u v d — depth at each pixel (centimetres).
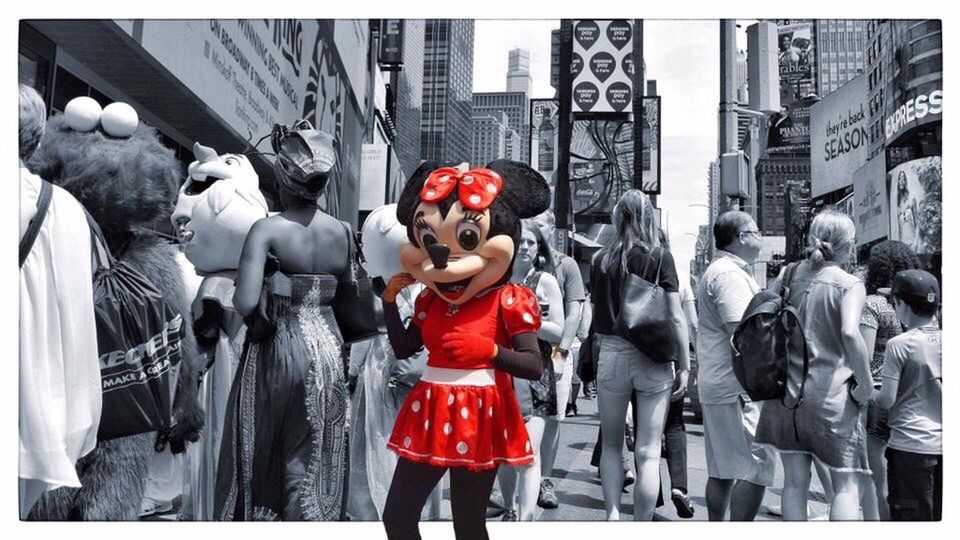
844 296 350
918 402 373
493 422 274
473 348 261
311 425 325
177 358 382
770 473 381
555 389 411
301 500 323
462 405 268
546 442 447
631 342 380
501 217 276
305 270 329
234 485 326
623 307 379
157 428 370
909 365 374
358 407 404
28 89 356
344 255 343
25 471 339
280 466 324
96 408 353
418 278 278
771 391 356
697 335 403
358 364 404
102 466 366
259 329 322
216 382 378
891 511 379
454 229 268
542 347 407
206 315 373
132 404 364
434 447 266
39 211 343
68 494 366
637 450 387
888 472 381
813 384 354
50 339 343
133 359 366
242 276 319
